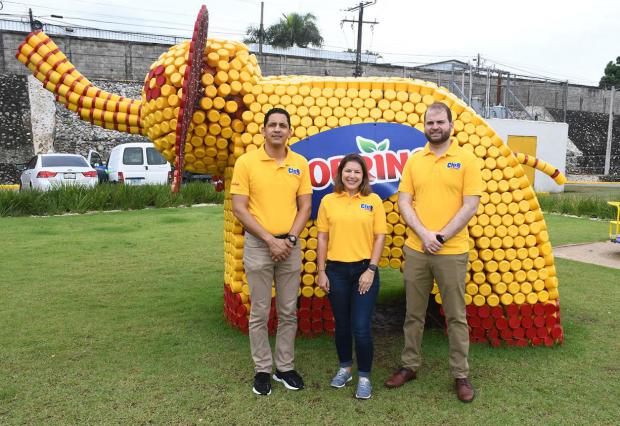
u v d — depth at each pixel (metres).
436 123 3.26
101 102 4.45
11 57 26.62
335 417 3.13
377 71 31.55
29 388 3.41
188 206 13.16
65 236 8.72
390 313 5.09
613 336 4.40
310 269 4.23
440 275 3.34
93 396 3.31
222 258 7.29
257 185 3.34
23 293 5.48
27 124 24.03
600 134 36.56
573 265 6.98
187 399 3.29
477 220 4.10
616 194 19.42
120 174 15.00
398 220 4.16
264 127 3.36
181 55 3.97
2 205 10.94
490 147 4.10
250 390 3.42
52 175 13.62
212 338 4.26
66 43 27.48
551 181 21.23
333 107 4.20
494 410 3.22
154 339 4.24
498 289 4.14
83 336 4.30
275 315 4.29
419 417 3.14
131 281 6.03
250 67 4.15
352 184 3.36
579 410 3.22
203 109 4.05
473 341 4.23
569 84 38.66
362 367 3.38
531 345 4.18
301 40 39.59
